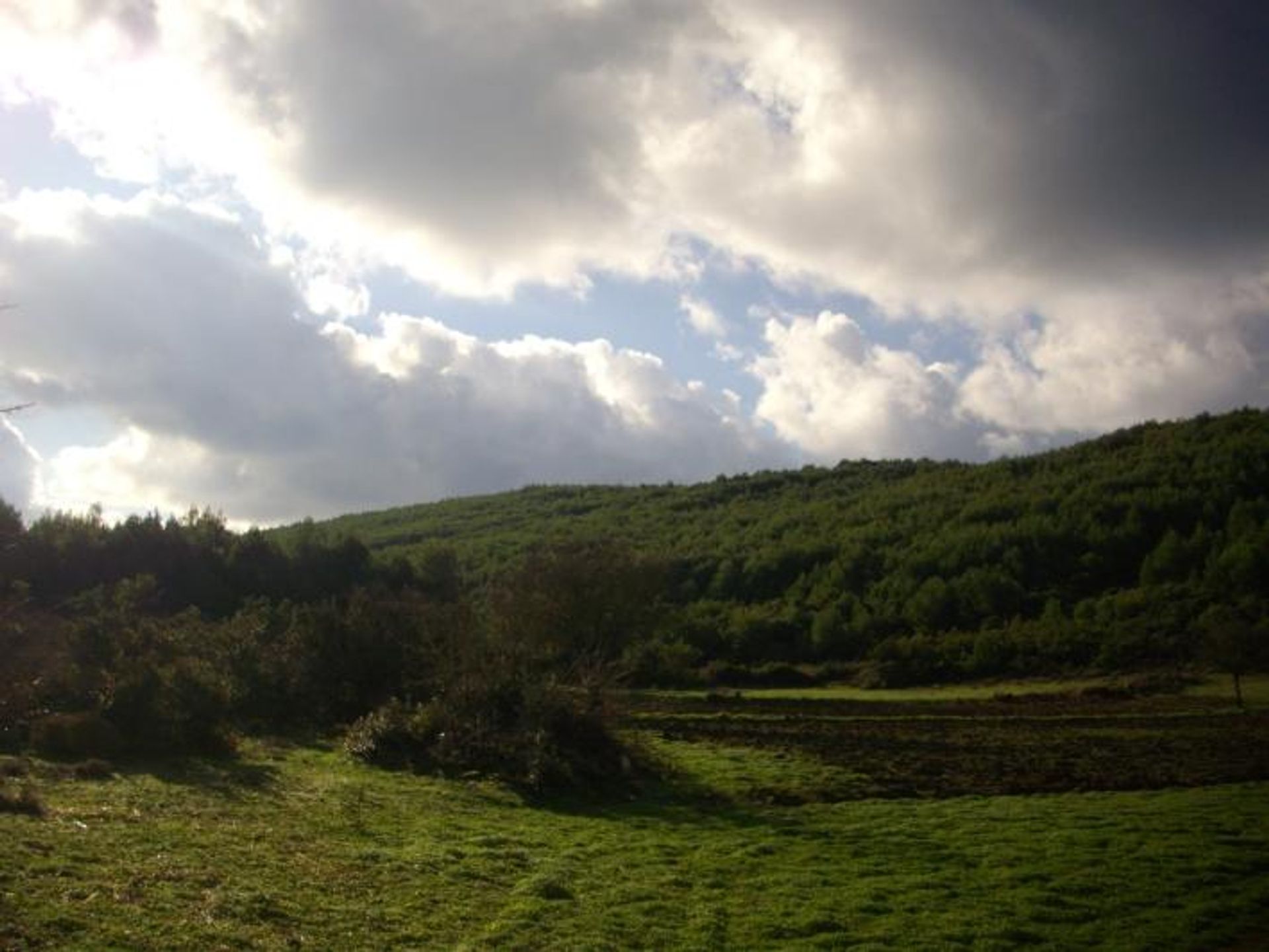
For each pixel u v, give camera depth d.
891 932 13.69
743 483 166.50
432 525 146.12
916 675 72.38
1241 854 17.58
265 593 67.62
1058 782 26.22
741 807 23.22
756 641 86.69
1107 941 13.44
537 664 33.94
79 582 59.53
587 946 12.55
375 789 22.64
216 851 14.87
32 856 13.13
